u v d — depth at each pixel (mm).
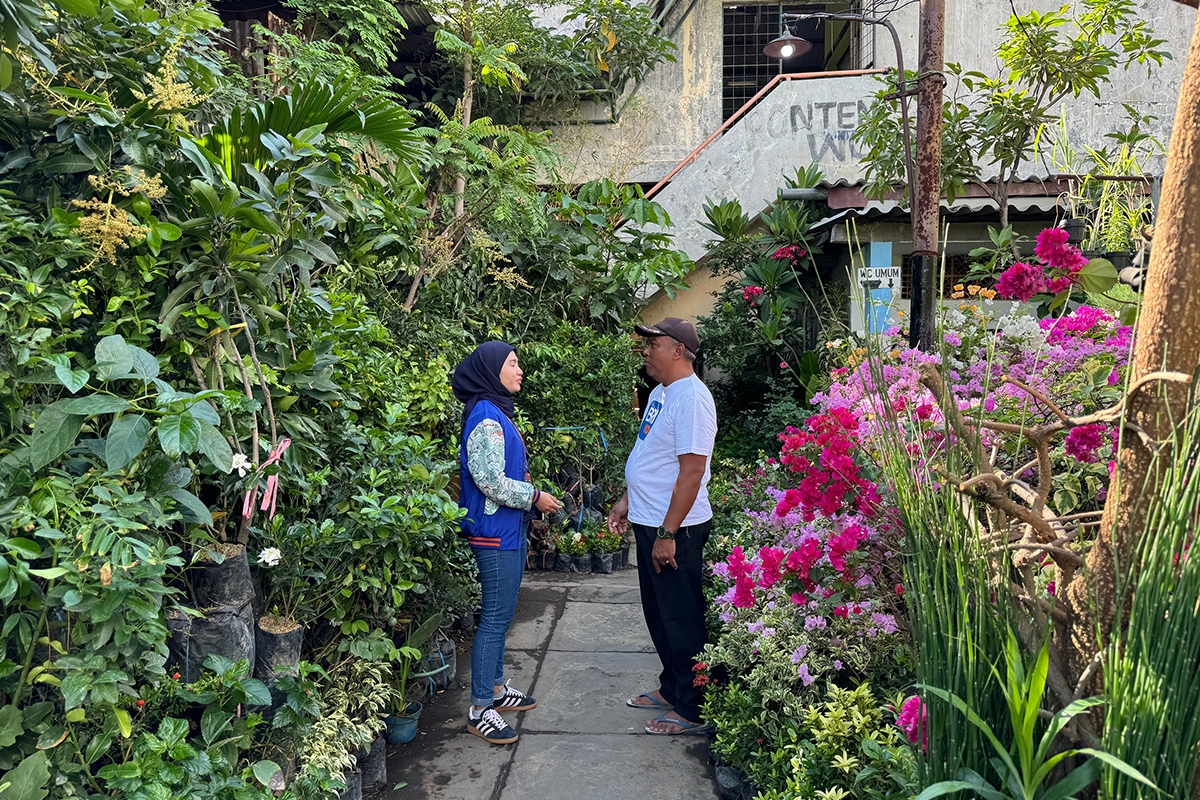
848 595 2176
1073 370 2588
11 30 1711
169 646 1997
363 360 3289
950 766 1160
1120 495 1145
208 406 1743
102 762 1915
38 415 1726
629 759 2828
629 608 4520
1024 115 4535
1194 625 986
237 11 5723
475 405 2984
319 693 2482
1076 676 1182
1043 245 1758
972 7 8055
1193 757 978
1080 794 1108
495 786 2654
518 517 3000
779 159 7895
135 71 2229
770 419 6758
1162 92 7844
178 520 2035
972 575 1192
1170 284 1110
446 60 7180
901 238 6598
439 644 3412
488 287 6094
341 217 2602
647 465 3076
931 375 1334
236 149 2295
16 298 1656
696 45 9141
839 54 11023
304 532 2350
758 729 2449
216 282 2150
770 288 7324
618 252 6910
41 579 1669
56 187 2010
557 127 8555
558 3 8445
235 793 1937
